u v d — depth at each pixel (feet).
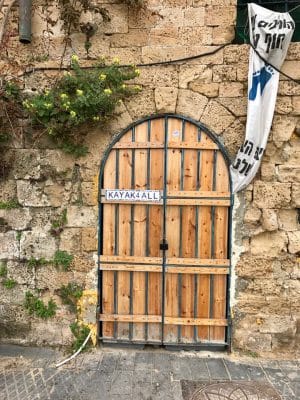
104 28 14.73
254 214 14.58
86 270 15.15
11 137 15.10
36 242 15.24
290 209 14.61
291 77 14.11
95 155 14.87
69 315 15.25
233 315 14.87
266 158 14.52
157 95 14.52
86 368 13.87
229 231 14.80
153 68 14.58
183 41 14.49
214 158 14.67
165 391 12.52
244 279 14.88
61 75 14.92
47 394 12.35
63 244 15.19
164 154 14.75
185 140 14.69
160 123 14.74
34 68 14.98
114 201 14.94
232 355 14.82
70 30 14.84
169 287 15.11
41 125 14.78
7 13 14.56
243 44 14.35
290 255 14.69
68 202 15.14
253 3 14.26
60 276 15.23
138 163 14.88
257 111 13.92
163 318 15.15
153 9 14.55
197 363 14.28
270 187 14.48
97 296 15.16
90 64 14.82
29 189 15.20
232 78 14.33
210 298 15.03
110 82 14.03
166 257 14.99
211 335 15.19
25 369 13.79
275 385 12.92
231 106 14.40
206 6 14.38
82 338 15.15
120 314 15.23
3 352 14.92
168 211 14.93
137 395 12.32
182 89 14.55
